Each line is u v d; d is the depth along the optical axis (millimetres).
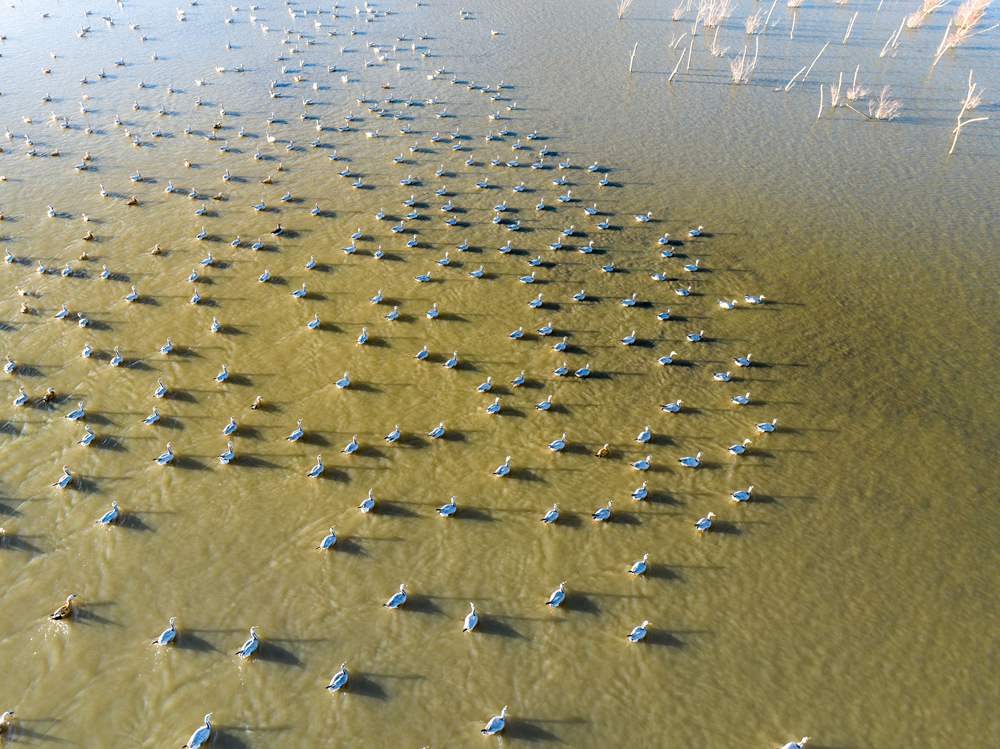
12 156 95438
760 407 63125
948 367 68000
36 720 40625
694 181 97562
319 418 60594
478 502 54281
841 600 48625
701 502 54875
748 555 51281
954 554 51750
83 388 62219
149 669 43219
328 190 91500
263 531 51500
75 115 107000
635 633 45656
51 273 74938
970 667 45125
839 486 56375
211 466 56062
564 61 136000
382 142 103438
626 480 56375
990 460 58812
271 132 104750
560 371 65750
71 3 157250
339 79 123312
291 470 56062
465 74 127812
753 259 82062
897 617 47719
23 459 55906
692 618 47344
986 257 83438
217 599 47094
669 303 74812
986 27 159500
